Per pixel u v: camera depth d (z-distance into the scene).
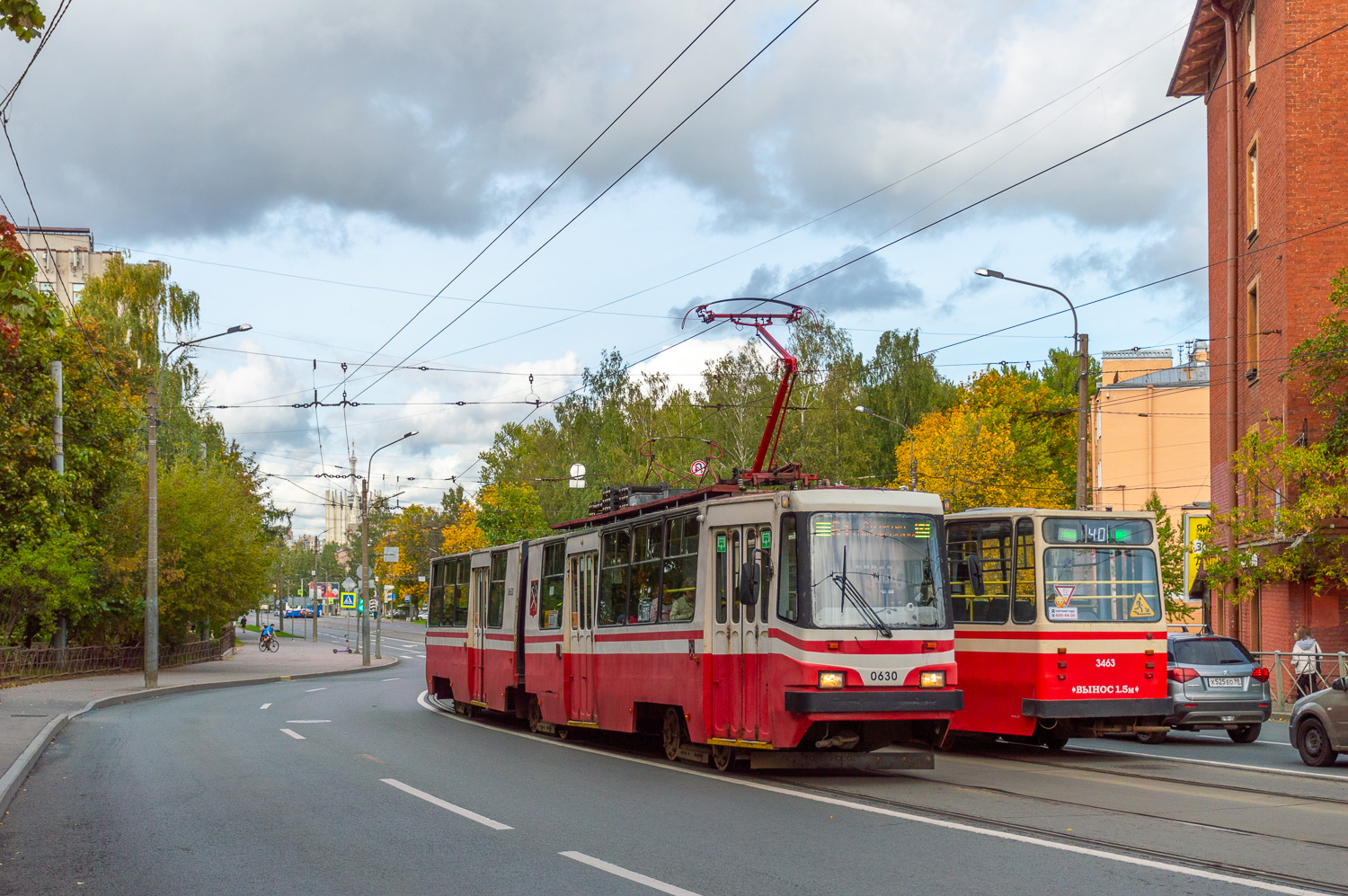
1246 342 31.03
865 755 13.78
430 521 112.62
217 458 58.75
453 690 27.00
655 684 16.34
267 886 8.37
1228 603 32.75
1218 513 26.45
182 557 43.12
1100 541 16.83
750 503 14.55
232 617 46.56
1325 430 26.45
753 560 13.64
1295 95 27.31
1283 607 27.56
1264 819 10.78
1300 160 27.23
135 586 41.62
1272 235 28.55
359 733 20.69
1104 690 16.44
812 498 13.88
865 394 74.38
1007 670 16.81
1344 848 9.29
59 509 36.59
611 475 70.75
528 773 14.79
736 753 14.70
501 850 9.52
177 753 17.28
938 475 60.31
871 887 7.96
